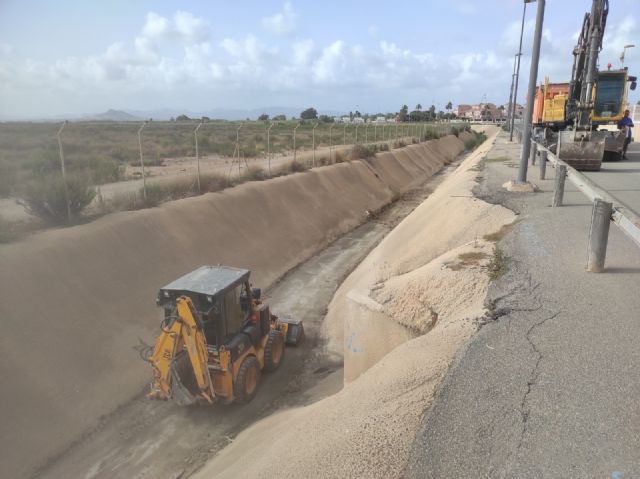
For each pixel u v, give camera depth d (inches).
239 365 347.3
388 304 298.0
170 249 562.6
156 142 1872.5
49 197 502.0
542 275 264.8
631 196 463.8
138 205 617.0
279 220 792.9
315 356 437.4
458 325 225.0
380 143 1771.7
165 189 702.5
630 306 220.2
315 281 647.8
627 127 808.3
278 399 368.5
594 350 185.2
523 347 191.6
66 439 321.7
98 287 443.8
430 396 170.1
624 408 151.0
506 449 138.2
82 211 572.4
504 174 664.4
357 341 308.0
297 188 922.1
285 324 445.4
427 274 299.9
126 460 307.3
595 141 639.1
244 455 250.7
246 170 928.9
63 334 378.6
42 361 349.7
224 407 358.6
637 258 284.2
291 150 1738.4
